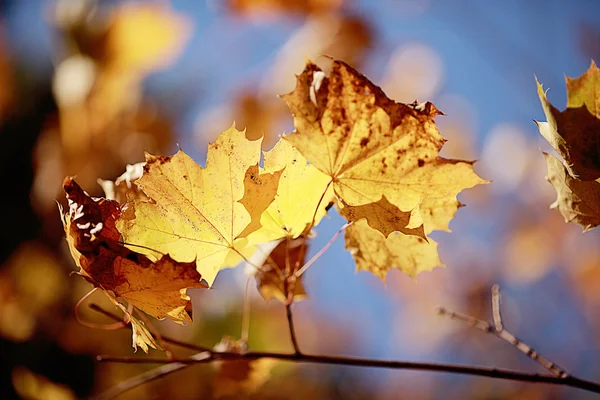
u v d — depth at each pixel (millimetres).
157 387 1180
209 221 643
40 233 1610
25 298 1305
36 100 1869
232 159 638
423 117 638
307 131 638
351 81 636
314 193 658
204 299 1429
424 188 649
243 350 764
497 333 708
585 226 656
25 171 1758
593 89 632
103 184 703
